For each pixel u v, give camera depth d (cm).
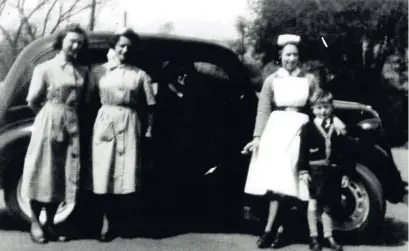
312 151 580
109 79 590
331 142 576
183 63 649
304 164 579
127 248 575
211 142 648
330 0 2216
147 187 634
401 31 2284
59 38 587
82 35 588
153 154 629
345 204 619
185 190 647
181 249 577
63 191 583
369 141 623
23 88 626
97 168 588
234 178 654
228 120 656
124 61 595
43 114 578
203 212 713
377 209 614
